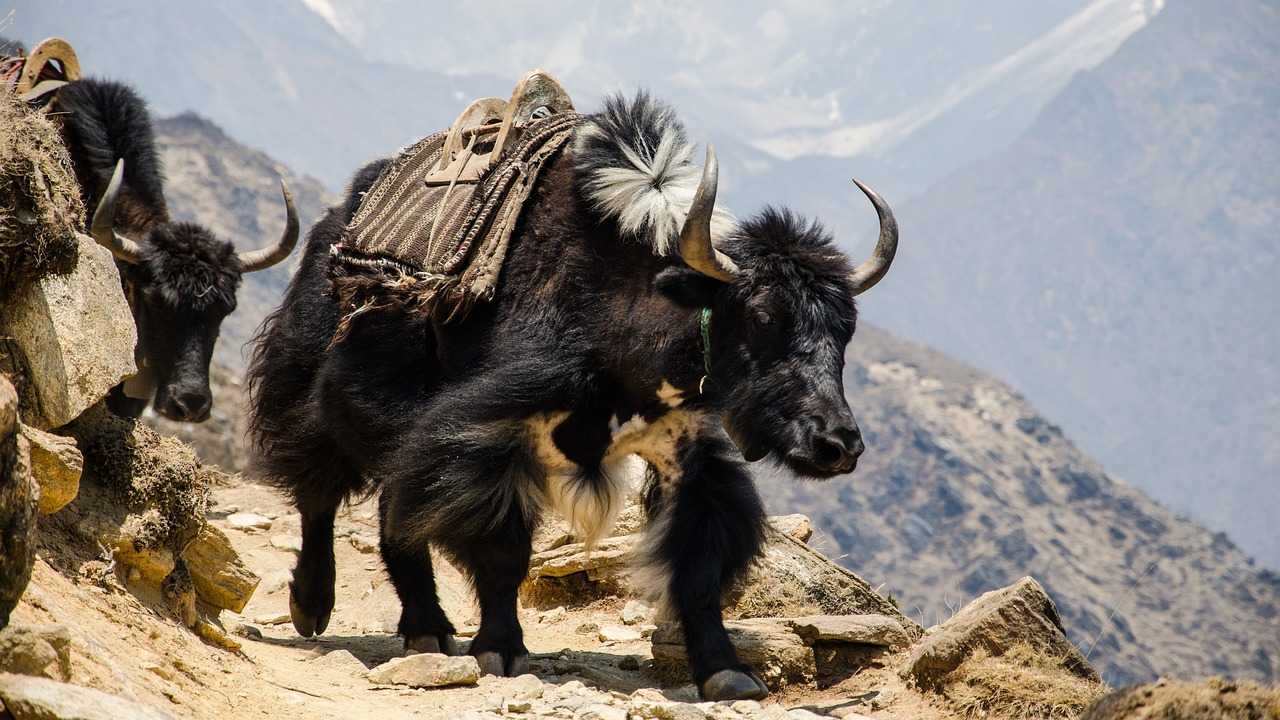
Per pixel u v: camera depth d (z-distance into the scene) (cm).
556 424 998
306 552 1218
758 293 916
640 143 1010
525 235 1041
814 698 1026
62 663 608
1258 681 701
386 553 1130
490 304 1028
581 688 919
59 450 771
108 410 930
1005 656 961
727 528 1002
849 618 1089
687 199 986
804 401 898
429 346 1067
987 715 910
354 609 1359
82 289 878
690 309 957
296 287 1225
